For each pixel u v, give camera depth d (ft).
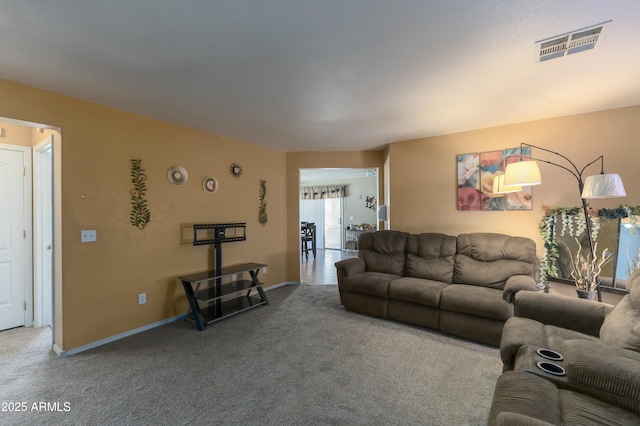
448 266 11.56
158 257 10.92
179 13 5.09
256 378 7.39
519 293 7.84
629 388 3.94
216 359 8.36
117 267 9.77
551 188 11.05
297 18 5.27
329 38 5.92
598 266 9.42
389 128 12.26
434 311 10.27
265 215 15.57
